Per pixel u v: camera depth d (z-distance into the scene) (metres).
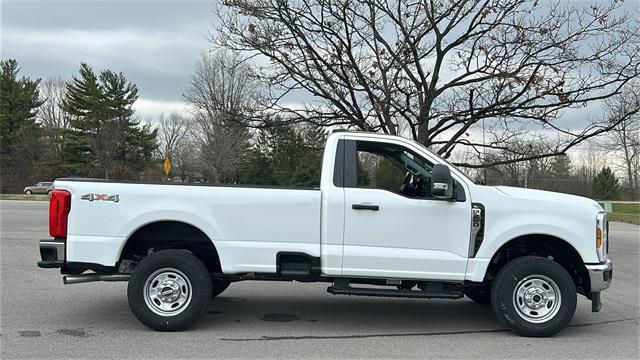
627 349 5.43
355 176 5.93
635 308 7.37
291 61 10.94
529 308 5.84
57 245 5.79
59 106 68.81
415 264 5.77
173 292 5.82
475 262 5.78
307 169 18.81
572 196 6.15
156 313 5.77
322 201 5.84
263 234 5.84
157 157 69.81
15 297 7.45
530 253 6.29
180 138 68.31
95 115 58.88
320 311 6.94
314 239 5.83
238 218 5.86
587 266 5.83
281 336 5.74
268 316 6.62
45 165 59.81
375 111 10.64
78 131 60.06
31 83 65.88
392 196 5.83
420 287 6.03
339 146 6.00
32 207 26.69
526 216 5.82
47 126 67.62
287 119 12.40
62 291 7.86
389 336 5.82
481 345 5.52
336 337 5.75
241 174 43.66
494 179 19.80
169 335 5.70
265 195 5.86
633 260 12.09
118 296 7.56
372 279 6.11
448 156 11.27
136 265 6.21
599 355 5.23
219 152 43.78
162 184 5.90
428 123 11.44
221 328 6.02
